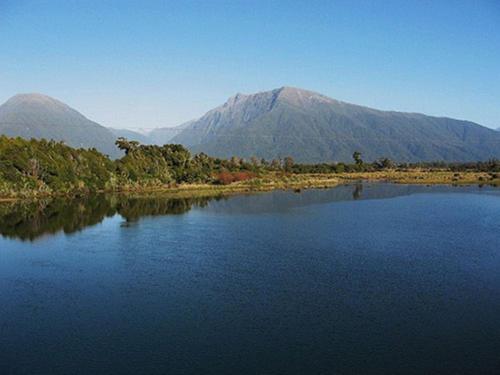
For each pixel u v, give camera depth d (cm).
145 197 12006
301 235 6456
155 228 7056
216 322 3269
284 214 8694
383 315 3394
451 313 3441
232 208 9681
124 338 3025
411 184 17450
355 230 6869
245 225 7350
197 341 2970
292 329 3147
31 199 11138
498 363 2702
